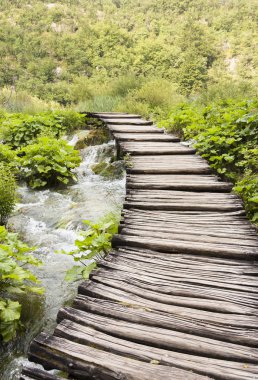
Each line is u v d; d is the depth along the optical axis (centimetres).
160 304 269
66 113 1144
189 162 621
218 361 217
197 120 847
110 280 298
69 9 5619
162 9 5909
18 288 328
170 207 445
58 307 357
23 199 680
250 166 584
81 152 965
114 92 1498
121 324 246
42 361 220
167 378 201
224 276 307
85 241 377
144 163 614
